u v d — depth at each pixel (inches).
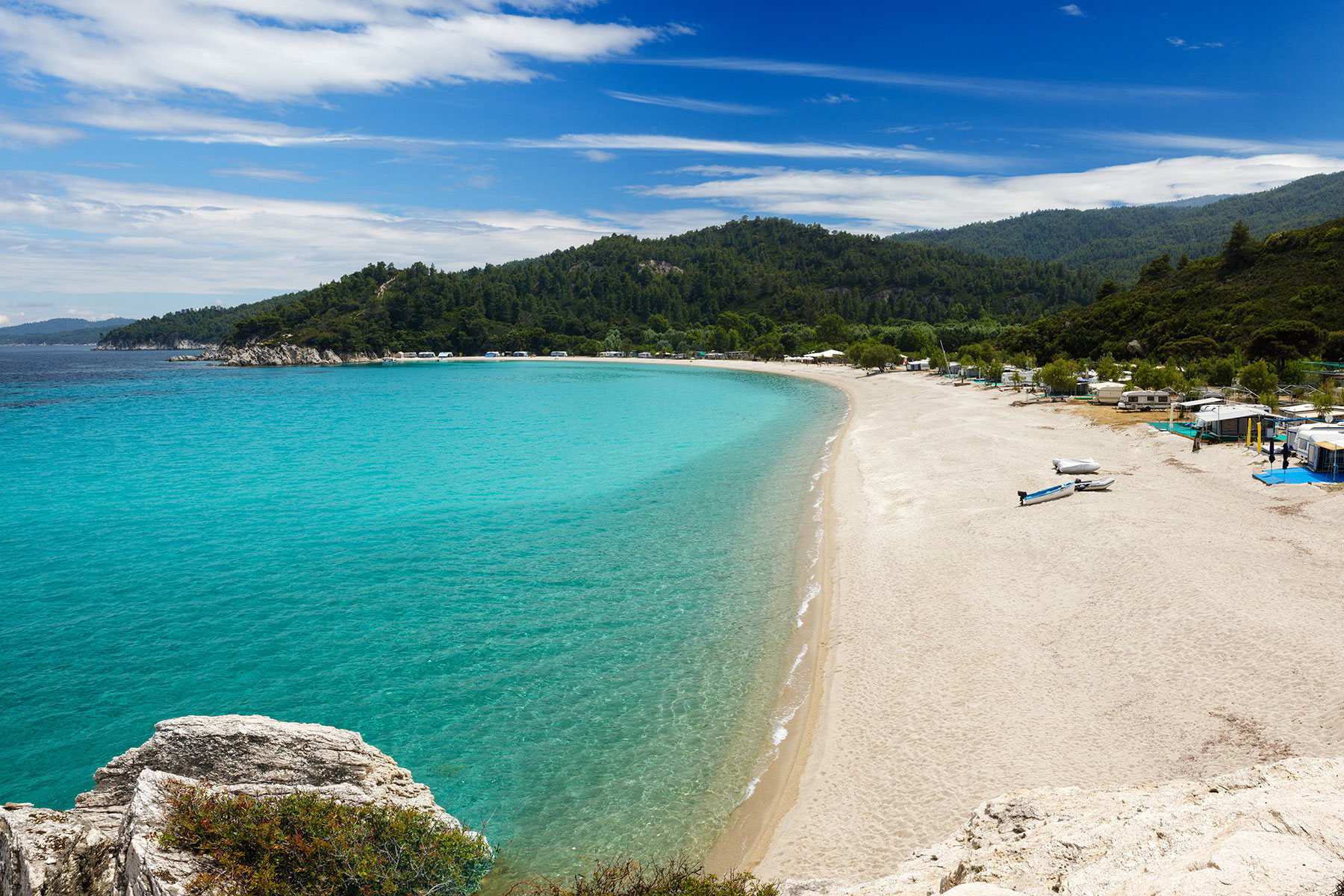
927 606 976.3
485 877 567.2
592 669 884.6
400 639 971.9
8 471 2122.3
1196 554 1018.7
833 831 585.9
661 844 597.6
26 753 731.4
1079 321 4753.9
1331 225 4288.9
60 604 1098.7
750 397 4308.6
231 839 471.2
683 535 1405.0
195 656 931.3
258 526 1513.3
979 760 642.2
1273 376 2370.8
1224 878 304.3
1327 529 1093.8
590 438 2672.2
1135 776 583.5
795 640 941.2
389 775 603.2
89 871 463.2
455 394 4773.6
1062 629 858.1
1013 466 1694.1
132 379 6702.8
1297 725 609.3
